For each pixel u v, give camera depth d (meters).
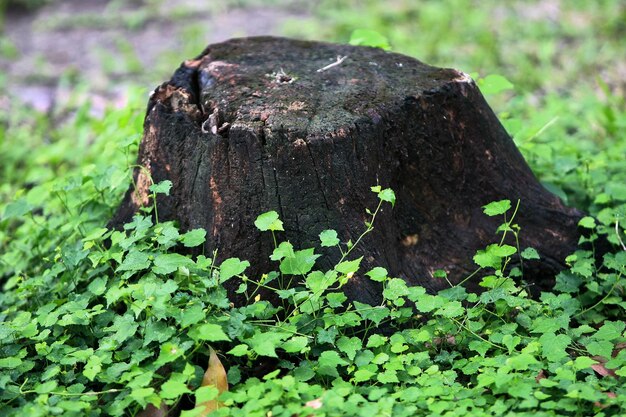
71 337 2.43
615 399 2.27
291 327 2.37
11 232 3.01
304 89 2.54
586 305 2.56
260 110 2.49
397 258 2.52
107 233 2.57
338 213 2.45
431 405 2.28
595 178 2.84
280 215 2.45
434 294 2.52
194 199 2.49
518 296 2.46
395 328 2.46
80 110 3.45
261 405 2.24
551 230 2.61
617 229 2.61
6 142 3.47
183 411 2.23
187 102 2.54
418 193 2.55
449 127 2.55
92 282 2.46
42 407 2.26
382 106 2.50
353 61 2.64
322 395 2.29
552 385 2.28
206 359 2.37
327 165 2.45
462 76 2.59
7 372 2.36
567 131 3.39
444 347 2.43
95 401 2.32
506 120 2.81
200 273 2.39
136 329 2.36
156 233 2.43
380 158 2.49
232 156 2.45
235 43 2.71
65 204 2.67
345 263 2.36
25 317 2.44
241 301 2.45
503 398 2.31
